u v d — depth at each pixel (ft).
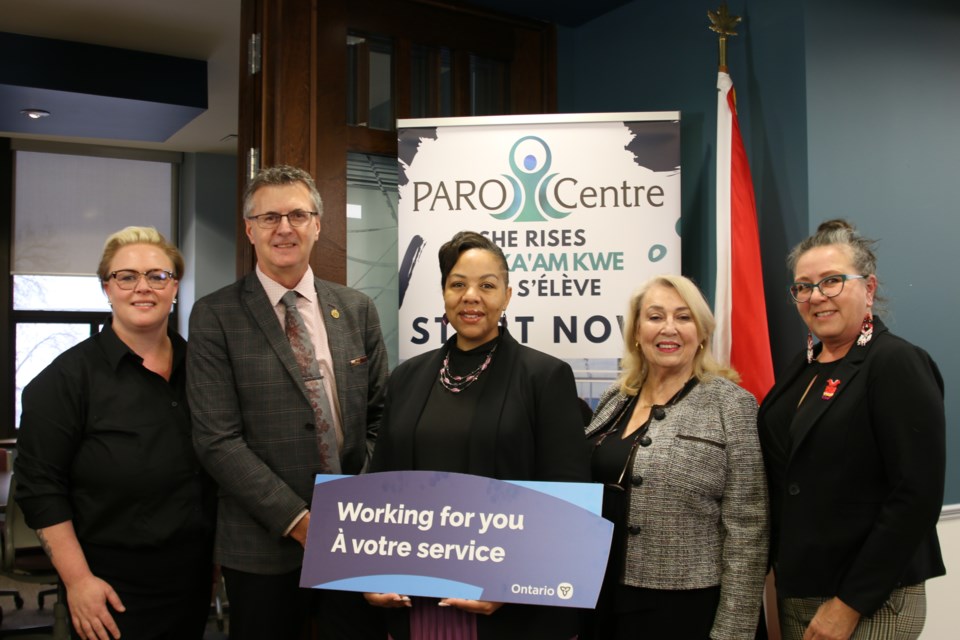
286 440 6.82
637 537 6.28
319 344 7.24
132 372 7.13
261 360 6.87
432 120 9.23
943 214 9.99
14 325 21.66
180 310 23.71
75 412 6.95
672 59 10.80
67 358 7.11
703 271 10.45
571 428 5.99
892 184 9.61
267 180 7.00
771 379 8.82
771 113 9.50
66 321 22.24
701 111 10.41
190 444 7.13
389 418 6.34
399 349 9.21
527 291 9.18
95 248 22.54
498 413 5.92
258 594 6.72
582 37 12.25
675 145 9.17
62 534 6.75
